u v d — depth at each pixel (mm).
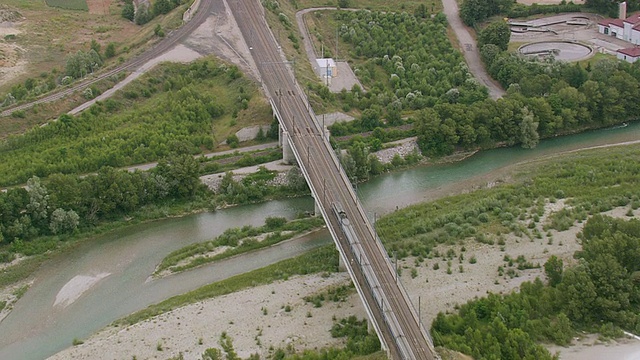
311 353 151625
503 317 156750
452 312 167875
